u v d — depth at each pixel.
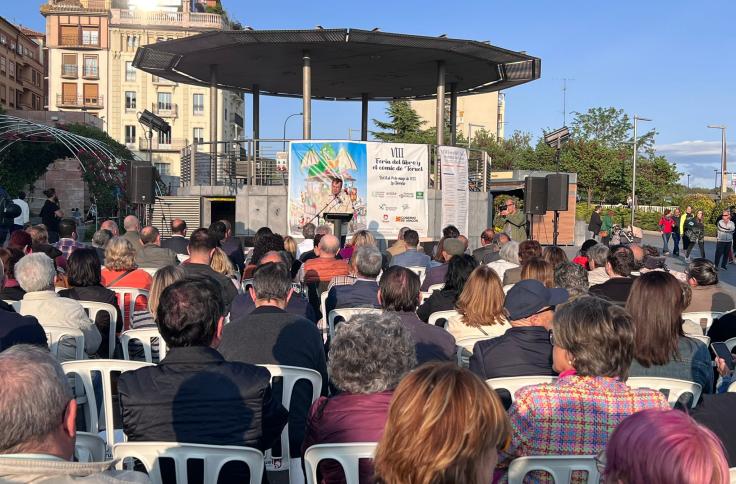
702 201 41.03
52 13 69.25
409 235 9.81
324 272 7.56
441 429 1.62
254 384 2.90
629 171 46.38
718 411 2.71
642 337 3.68
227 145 20.72
